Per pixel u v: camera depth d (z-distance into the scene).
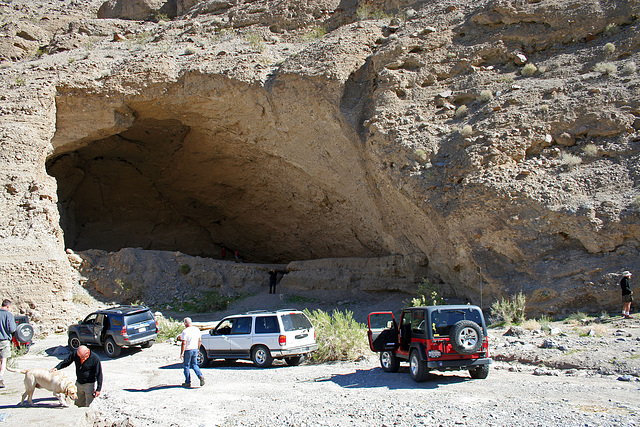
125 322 13.37
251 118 20.91
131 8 32.78
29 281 16.09
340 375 9.16
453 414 5.88
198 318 18.56
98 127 21.69
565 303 11.70
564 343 9.13
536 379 7.64
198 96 21.00
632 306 10.99
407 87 18.11
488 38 18.42
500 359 9.23
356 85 19.19
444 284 16.47
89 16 33.59
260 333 10.99
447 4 21.02
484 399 6.52
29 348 13.72
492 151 14.33
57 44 28.06
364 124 17.67
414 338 8.19
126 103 21.53
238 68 20.55
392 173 16.23
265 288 22.14
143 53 23.61
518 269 12.86
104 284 19.95
